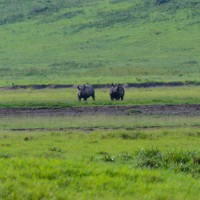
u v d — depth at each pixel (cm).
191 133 10044
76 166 4925
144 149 6719
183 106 15612
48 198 4025
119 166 5444
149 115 13775
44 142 8944
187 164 5784
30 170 4609
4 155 6612
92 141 9056
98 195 4150
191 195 4291
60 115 13962
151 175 4791
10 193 4047
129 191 4275
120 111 14688
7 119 13175
